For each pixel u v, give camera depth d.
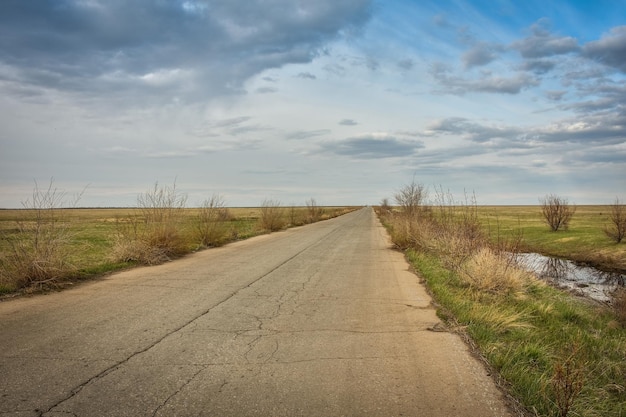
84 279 9.25
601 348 6.29
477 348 5.12
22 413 3.27
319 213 49.94
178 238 13.85
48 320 5.95
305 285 9.06
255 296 7.82
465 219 13.75
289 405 3.54
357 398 3.70
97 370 4.17
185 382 3.94
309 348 5.01
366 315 6.64
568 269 18.45
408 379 4.14
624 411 3.96
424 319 6.44
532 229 33.56
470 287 8.58
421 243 15.83
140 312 6.48
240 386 3.88
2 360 4.39
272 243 18.91
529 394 3.80
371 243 19.72
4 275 8.22
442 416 3.42
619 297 10.46
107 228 29.28
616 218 24.66
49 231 9.00
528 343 5.39
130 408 3.40
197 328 5.70
